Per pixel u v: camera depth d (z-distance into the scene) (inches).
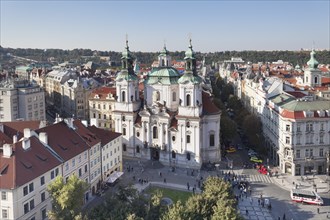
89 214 3159.5
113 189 4958.2
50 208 3816.4
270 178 5403.5
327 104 5585.6
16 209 3314.5
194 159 5930.1
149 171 5787.4
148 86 6382.9
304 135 5408.5
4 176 3373.5
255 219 4141.2
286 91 7362.2
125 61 6422.2
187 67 5871.1
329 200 4643.2
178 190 4982.8
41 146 3998.5
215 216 2972.4
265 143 6820.9
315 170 5511.8
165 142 6122.1
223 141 6958.7
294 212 4318.4
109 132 5393.7
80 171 4431.6
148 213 3083.2
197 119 5787.4
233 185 5108.3
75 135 4621.1
